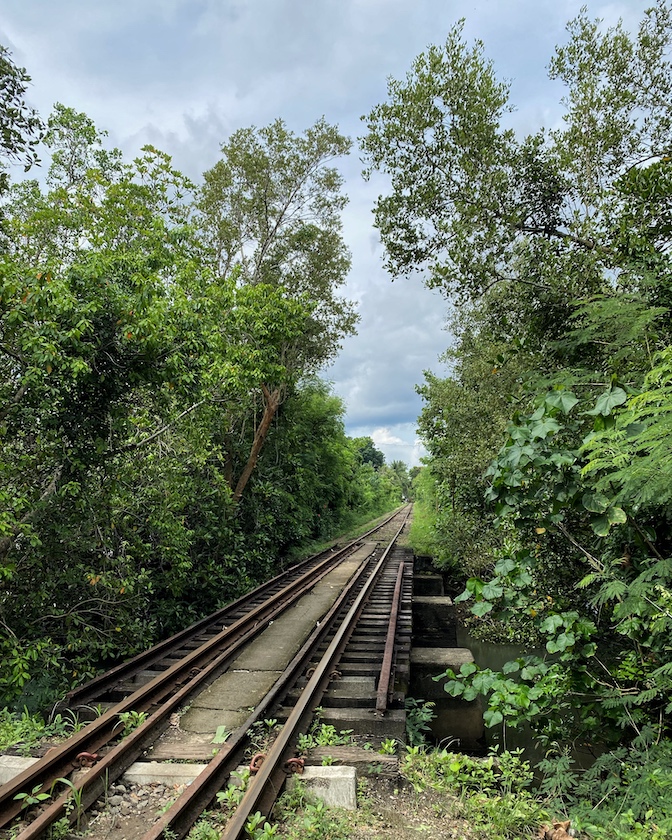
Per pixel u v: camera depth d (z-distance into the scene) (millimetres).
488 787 4352
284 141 21219
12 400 7672
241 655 7785
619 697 4926
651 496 4207
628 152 8344
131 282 9109
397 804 4000
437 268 8875
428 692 8734
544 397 5543
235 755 4488
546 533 6480
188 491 12477
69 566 8688
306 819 3459
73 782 3936
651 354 5918
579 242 8234
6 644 6879
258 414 22609
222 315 13180
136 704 5520
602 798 4332
